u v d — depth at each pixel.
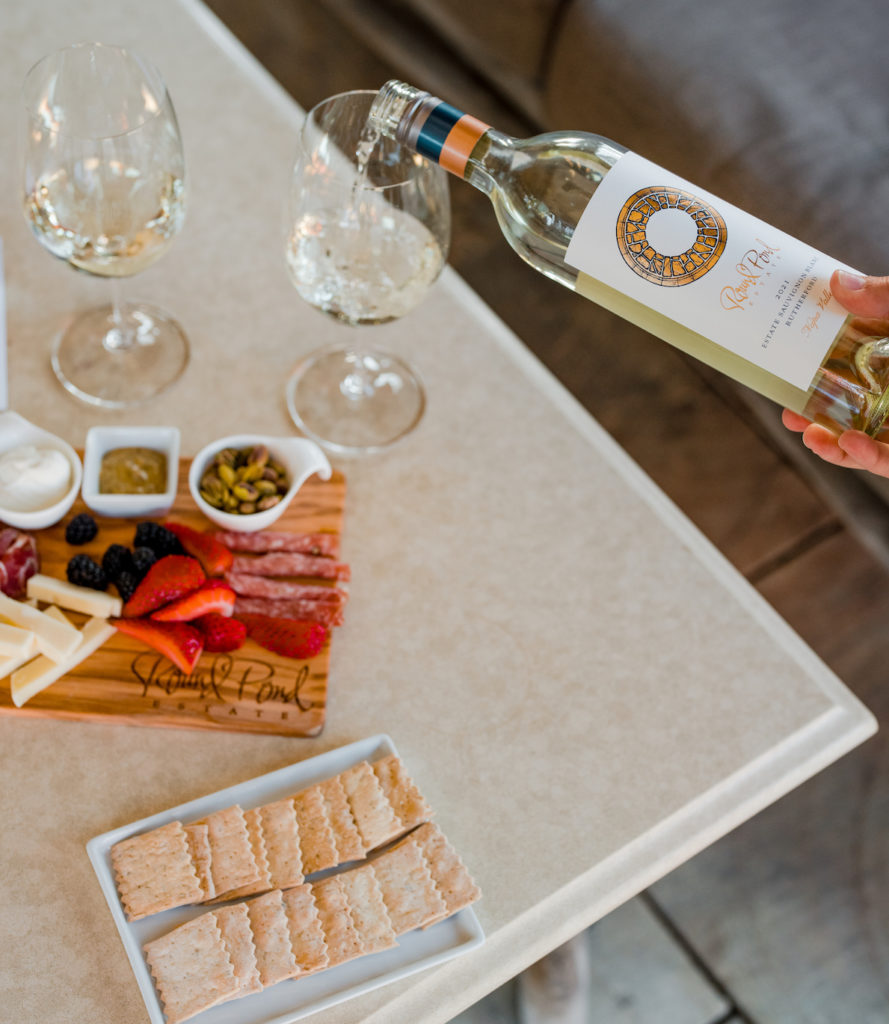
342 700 0.78
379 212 0.76
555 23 1.62
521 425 0.92
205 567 0.79
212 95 1.06
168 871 0.67
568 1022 1.17
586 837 0.75
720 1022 1.29
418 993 0.68
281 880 0.68
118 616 0.77
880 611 1.65
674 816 0.77
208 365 0.92
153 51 1.07
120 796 0.73
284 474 0.83
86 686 0.75
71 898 0.69
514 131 1.84
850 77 1.51
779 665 0.83
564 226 0.72
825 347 0.64
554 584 0.85
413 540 0.86
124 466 0.83
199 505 0.79
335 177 0.73
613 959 1.31
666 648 0.83
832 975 1.34
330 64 2.02
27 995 0.66
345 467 0.88
